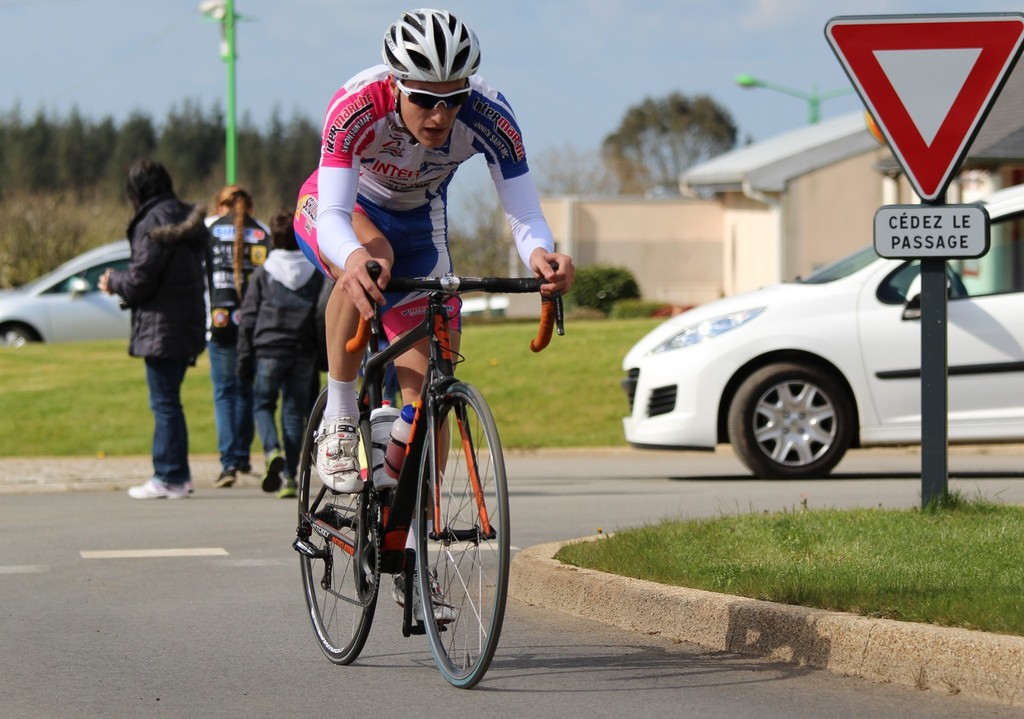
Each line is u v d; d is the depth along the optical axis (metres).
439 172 9.67
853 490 18.92
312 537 10.73
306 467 10.77
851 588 10.03
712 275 82.25
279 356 19.42
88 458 25.22
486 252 87.94
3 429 27.95
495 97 9.41
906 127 13.25
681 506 17.64
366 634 9.66
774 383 20.22
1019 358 19.80
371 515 9.54
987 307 19.94
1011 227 20.08
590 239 82.50
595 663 9.77
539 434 26.98
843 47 13.31
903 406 20.17
